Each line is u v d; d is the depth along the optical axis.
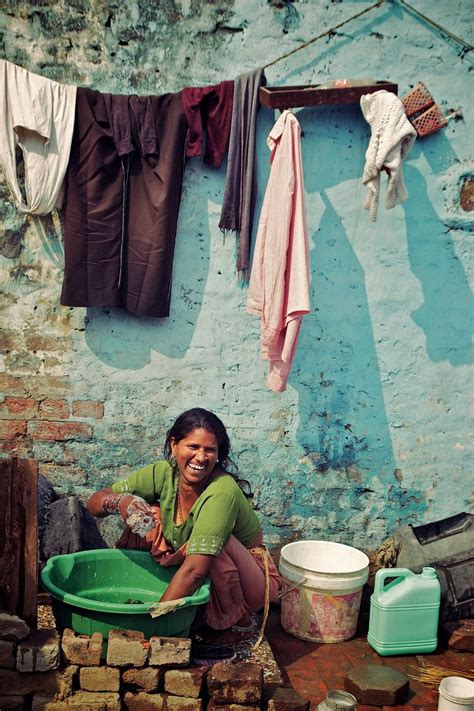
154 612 3.26
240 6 4.26
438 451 4.63
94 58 4.24
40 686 3.21
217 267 4.41
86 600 3.26
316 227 4.43
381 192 4.46
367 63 4.37
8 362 4.39
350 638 4.16
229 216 4.27
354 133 4.39
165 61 4.27
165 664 3.26
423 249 4.51
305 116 4.36
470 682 3.49
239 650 3.72
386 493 4.62
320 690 3.63
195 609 3.47
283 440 4.54
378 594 4.03
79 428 4.45
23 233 4.31
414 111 4.34
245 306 4.44
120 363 4.42
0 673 3.19
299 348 4.48
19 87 4.00
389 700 3.53
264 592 3.79
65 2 4.20
